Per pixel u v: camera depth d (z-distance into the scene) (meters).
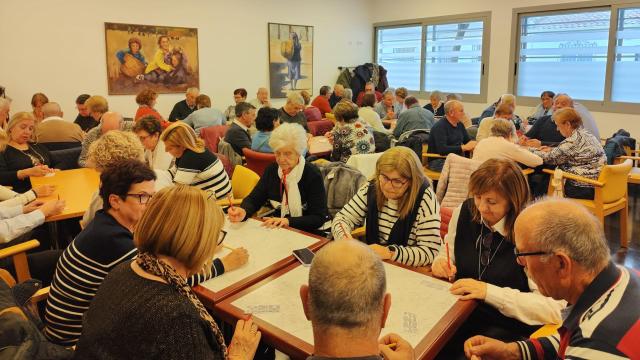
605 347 0.92
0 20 5.49
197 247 1.18
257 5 7.70
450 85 8.55
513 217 1.62
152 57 6.68
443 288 1.59
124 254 1.50
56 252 2.47
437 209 2.02
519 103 7.61
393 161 1.96
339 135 4.29
